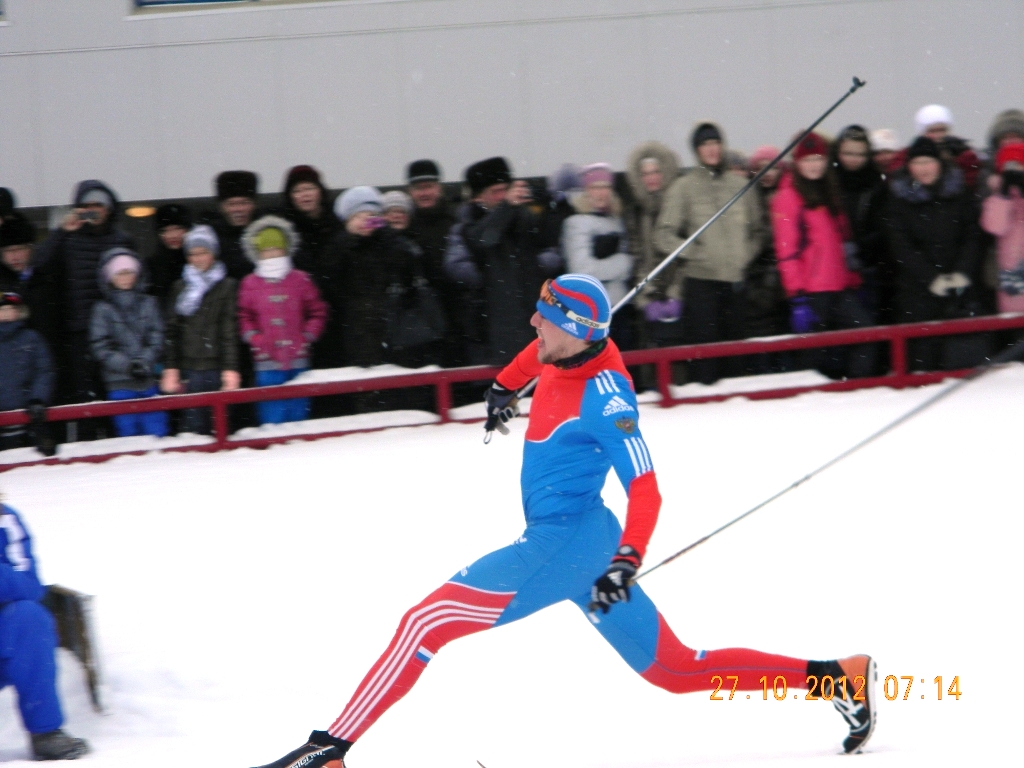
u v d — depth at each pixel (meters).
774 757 10.29
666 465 20.19
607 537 9.89
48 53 27.55
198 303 22.44
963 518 16.61
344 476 20.89
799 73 28.36
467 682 12.57
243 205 22.42
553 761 10.53
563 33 28.08
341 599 15.03
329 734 9.48
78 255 22.17
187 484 21.02
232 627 14.27
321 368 23.44
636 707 11.69
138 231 27.97
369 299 22.48
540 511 9.80
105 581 16.17
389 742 11.21
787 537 16.30
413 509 18.70
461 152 28.27
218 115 27.86
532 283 22.02
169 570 16.52
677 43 28.17
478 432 23.27
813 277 23.23
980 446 20.00
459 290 22.91
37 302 22.30
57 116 27.66
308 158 28.09
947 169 22.92
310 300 22.73
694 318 23.62
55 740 11.20
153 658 13.39
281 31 27.78
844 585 14.46
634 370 24.92
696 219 22.75
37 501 20.53
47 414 22.30
